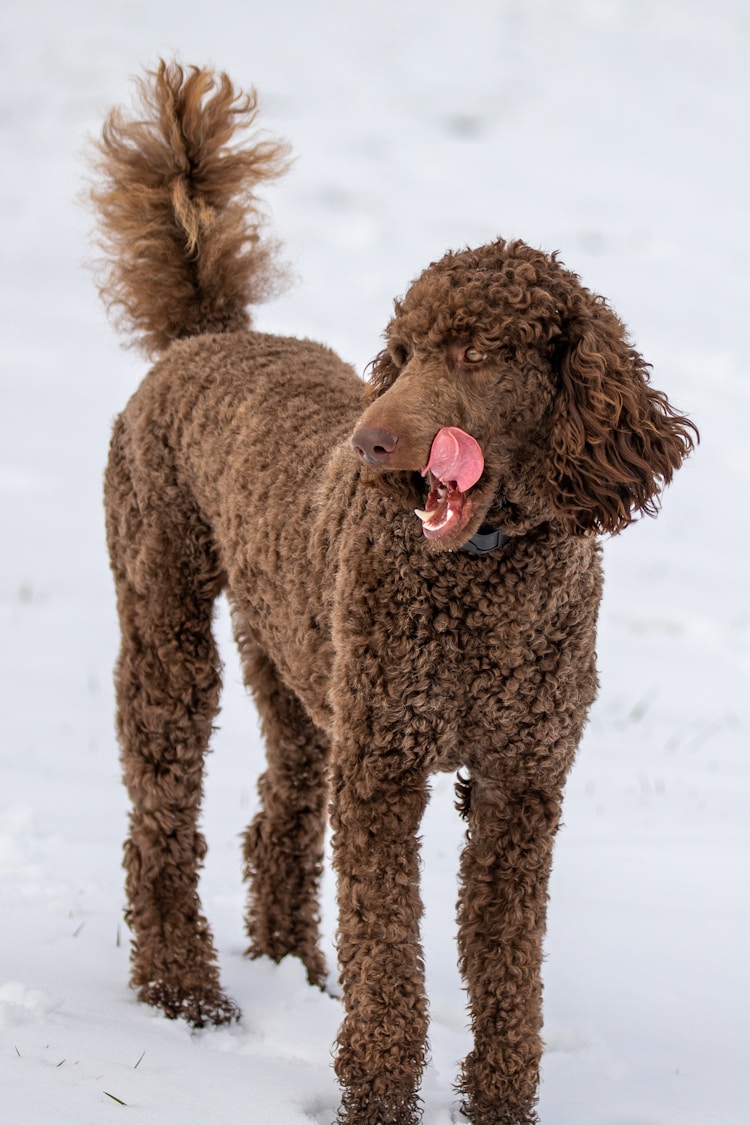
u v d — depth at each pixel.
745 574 19.81
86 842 10.39
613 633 17.00
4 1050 6.47
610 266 39.53
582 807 11.55
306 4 99.44
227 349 8.99
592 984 8.34
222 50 81.50
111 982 8.22
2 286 36.72
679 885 9.85
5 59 72.62
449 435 6.16
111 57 75.62
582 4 99.88
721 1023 7.89
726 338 33.03
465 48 85.69
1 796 11.23
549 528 6.57
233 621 9.26
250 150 9.88
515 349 6.39
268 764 9.27
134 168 9.77
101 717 13.67
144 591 8.72
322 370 8.62
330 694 6.93
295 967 8.87
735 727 13.92
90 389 29.06
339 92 69.00
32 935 8.62
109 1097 6.03
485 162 54.69
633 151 58.75
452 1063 7.44
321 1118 6.58
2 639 16.06
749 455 25.52
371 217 43.84
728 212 48.47
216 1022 8.02
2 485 22.75
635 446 6.55
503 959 6.75
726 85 75.31
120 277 9.66
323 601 7.25
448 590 6.52
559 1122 6.77
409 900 6.62
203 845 8.72
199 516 8.65
